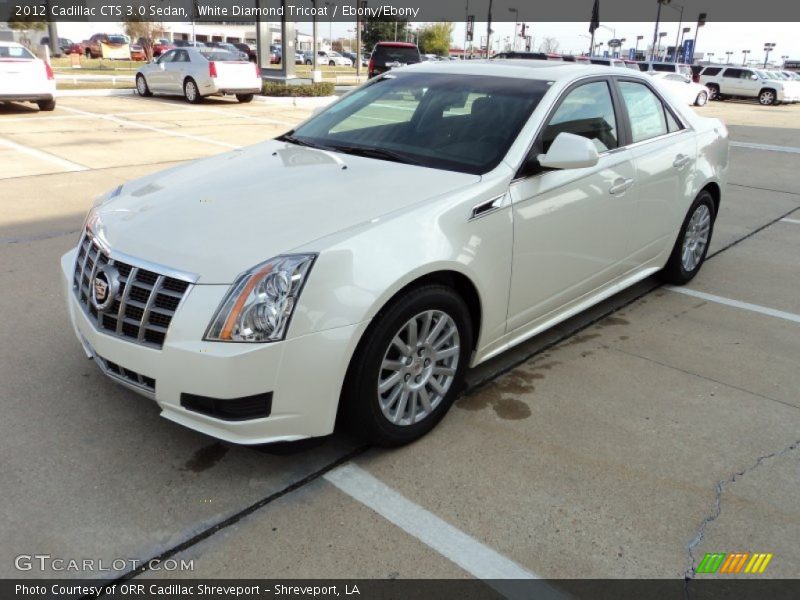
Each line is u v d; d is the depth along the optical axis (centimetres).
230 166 357
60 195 738
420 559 243
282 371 252
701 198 508
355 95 438
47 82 1368
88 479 277
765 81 3022
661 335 440
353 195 302
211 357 245
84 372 358
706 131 509
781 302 506
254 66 1741
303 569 236
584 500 276
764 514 271
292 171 338
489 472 291
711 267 588
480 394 356
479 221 308
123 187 354
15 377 351
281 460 294
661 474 294
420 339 297
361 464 294
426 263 280
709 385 375
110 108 1554
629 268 445
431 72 426
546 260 355
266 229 272
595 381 375
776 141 1457
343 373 265
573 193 361
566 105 371
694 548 252
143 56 4550
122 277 271
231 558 240
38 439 301
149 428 312
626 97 427
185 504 265
